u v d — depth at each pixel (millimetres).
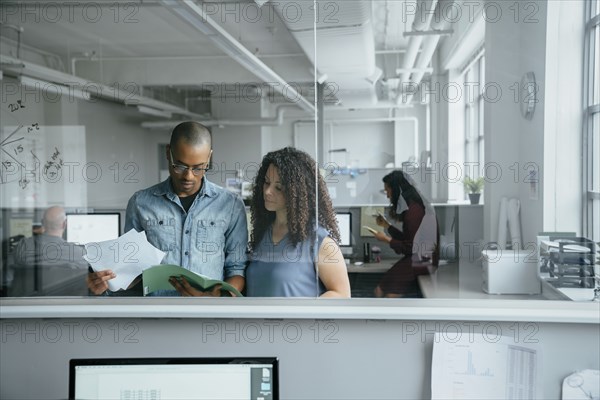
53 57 5785
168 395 1139
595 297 1687
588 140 2377
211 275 2010
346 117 5918
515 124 2752
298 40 4055
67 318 1661
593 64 2373
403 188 3029
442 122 4078
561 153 2396
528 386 1531
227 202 2113
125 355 1663
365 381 1615
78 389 1132
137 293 1938
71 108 5727
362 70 4512
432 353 1576
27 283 2750
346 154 5934
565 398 1536
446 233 2854
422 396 1601
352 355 1613
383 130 5879
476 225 2812
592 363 1535
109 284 1952
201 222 2082
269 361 1145
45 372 1678
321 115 6039
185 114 6902
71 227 2930
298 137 6582
